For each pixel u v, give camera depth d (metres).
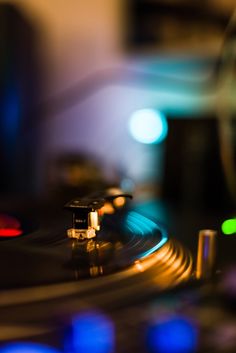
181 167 0.73
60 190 0.62
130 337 0.27
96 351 0.27
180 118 0.75
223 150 0.67
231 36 0.68
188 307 0.30
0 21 0.69
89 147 0.86
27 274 0.30
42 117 0.85
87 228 0.36
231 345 0.28
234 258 0.38
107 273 0.30
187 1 0.77
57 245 0.35
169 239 0.38
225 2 0.76
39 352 0.26
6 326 0.27
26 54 0.80
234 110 0.71
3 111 0.70
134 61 0.83
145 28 0.80
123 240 0.36
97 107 0.86
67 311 0.27
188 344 0.28
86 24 0.85
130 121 0.82
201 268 0.33
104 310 0.28
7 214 0.46
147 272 0.31
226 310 0.30
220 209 0.65
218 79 0.70
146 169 0.83
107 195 0.40
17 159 0.78
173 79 0.82
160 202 0.71
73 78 0.86
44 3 0.85
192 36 0.78
